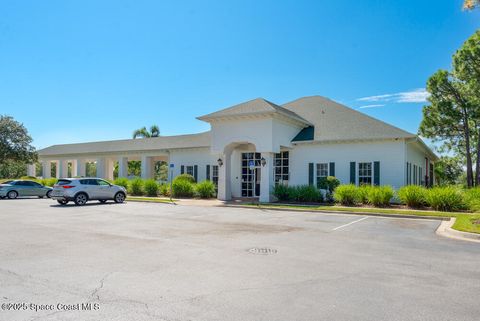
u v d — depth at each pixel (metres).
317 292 5.44
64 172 40.53
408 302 5.05
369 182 21.80
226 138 23.27
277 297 5.21
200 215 15.84
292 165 24.25
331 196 21.14
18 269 6.61
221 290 5.50
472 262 7.38
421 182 28.16
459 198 16.72
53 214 15.91
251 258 7.58
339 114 26.03
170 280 5.98
